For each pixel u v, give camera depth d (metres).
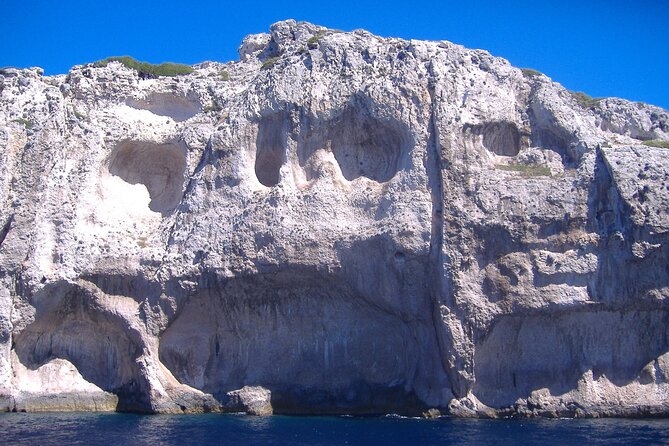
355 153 48.09
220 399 47.31
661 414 42.97
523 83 47.84
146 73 54.12
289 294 47.25
